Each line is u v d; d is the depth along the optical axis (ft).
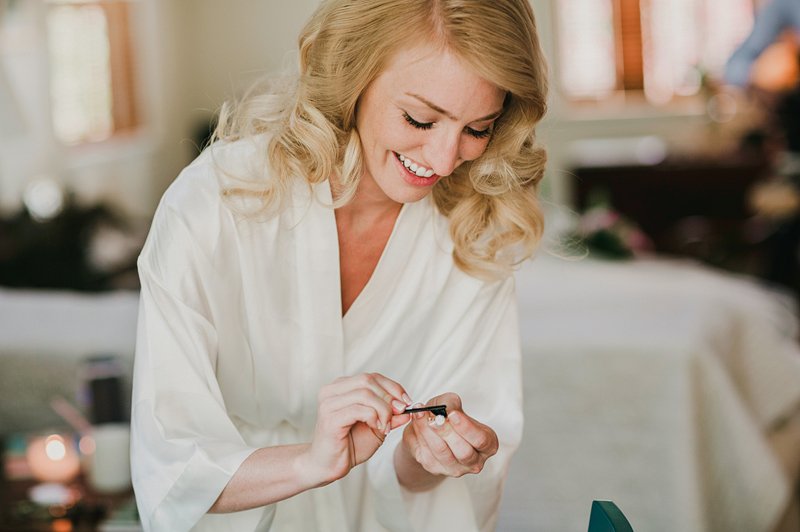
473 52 3.95
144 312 4.46
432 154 4.17
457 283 5.02
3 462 8.26
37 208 15.06
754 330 11.30
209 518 4.62
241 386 4.85
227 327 4.65
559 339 9.95
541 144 4.68
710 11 24.14
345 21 4.17
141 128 22.91
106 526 7.01
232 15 24.66
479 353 5.10
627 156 21.98
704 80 22.07
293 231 4.69
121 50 21.90
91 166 19.72
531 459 9.78
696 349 9.75
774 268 19.25
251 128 4.67
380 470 4.98
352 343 4.96
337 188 4.67
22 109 13.58
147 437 4.34
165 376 4.37
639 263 12.89
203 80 24.93
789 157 20.85
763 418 11.11
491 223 4.89
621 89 24.61
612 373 9.73
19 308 10.68
